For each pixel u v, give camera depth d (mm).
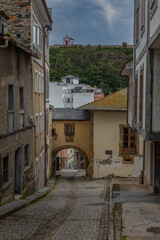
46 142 25078
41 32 22062
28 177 16750
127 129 28000
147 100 11125
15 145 13828
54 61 96312
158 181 15875
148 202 12992
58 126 31438
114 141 28094
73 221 10023
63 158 55719
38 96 20531
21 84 15070
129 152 28016
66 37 129500
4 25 15664
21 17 17531
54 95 67625
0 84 11852
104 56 107188
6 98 12516
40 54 21453
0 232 8438
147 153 18562
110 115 28047
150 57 11078
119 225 9141
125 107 27500
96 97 66938
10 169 13070
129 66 17984
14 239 7797
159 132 11102
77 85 75062
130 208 11688
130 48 113250
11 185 13258
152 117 11125
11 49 13234
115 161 28141
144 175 19750
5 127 12352
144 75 11961
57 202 15211
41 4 19188
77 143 31281
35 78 19344
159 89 11055
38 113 20484
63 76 90875
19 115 14617
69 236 8078
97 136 28219
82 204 14406
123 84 84438
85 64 97688
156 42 10133
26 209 12555
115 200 13828
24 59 15703
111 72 85625
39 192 18922
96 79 86375
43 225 9445
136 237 7902
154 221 9602
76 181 29094
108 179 27844
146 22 11695
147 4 11422
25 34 17547
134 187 18578
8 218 10461
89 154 31078
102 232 8461
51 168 31281
